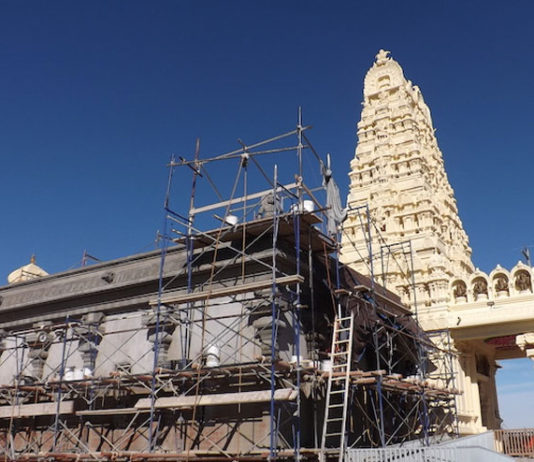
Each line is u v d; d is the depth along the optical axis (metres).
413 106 56.59
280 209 24.83
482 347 42.03
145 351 26.50
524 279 36.34
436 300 38.72
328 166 27.48
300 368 20.92
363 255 45.84
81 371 27.28
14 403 28.53
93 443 26.08
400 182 49.44
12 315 32.44
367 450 20.25
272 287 21.67
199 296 23.42
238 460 21.39
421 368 29.09
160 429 24.33
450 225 50.81
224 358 24.00
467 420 36.78
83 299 29.78
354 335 25.86
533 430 30.41
